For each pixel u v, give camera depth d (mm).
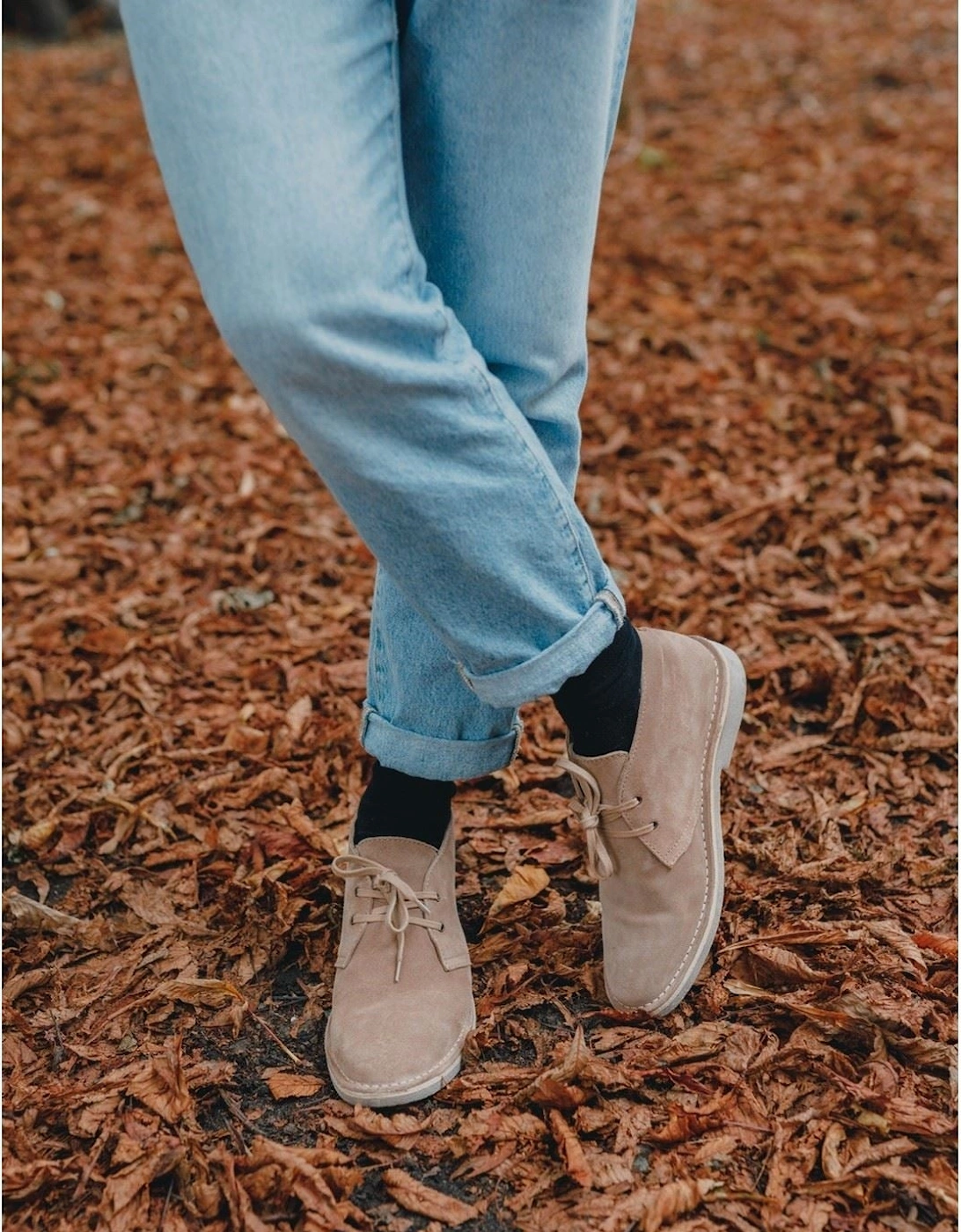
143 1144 1180
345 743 1820
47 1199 1143
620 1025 1294
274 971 1424
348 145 911
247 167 881
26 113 5555
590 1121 1174
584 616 1105
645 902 1289
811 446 2625
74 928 1506
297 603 2234
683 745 1288
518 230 1042
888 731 1761
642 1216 1076
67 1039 1333
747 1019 1290
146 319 3514
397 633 1247
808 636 2008
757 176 4242
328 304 887
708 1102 1188
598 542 2357
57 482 2711
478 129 1021
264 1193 1122
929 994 1285
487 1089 1221
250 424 2922
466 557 1021
